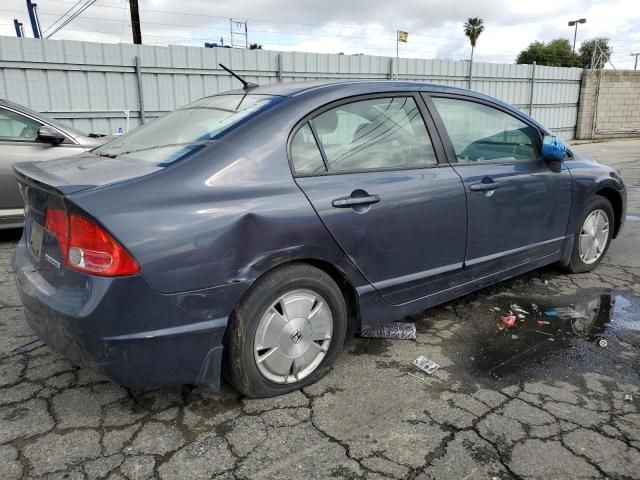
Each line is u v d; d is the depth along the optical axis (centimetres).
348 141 288
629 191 886
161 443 233
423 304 321
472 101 354
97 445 232
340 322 281
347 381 285
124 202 219
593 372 294
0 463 220
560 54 6744
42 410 258
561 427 243
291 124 268
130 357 222
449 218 315
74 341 223
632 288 423
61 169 264
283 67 1432
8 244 564
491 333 344
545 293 412
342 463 220
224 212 234
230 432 241
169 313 225
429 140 321
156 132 308
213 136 261
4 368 298
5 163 532
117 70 1177
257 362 255
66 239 226
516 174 358
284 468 218
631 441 233
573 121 2288
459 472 214
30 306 246
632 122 2403
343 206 268
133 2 1906
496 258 355
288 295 259
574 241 431
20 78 1062
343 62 1551
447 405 262
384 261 291
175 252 222
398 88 317
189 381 240
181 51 1257
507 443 232
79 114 1141
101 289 213
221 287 234
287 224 249
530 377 289
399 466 218
